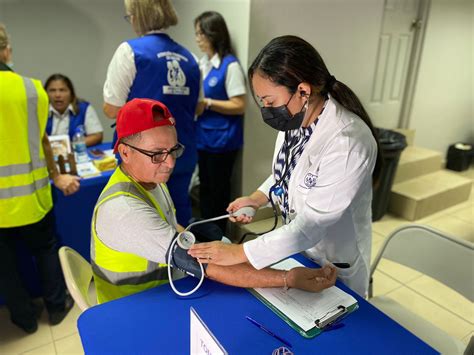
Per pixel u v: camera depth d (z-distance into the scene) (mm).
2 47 1630
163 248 1044
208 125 2598
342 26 2893
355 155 1021
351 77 3186
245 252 1049
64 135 2420
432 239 1383
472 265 1290
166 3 1845
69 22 3127
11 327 2008
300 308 1021
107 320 973
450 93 4207
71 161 2100
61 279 2020
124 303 1033
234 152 2719
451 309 2229
